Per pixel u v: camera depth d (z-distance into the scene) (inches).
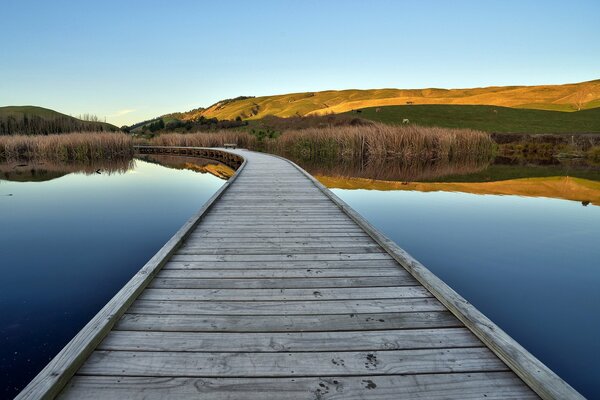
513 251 198.5
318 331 81.1
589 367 102.0
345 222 180.7
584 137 912.3
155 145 1223.5
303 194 263.4
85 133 982.4
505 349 69.4
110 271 172.9
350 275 113.0
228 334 79.2
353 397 61.0
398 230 242.5
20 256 193.9
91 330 74.4
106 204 346.9
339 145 757.3
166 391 61.7
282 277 111.0
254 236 155.5
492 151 822.5
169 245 131.2
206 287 103.1
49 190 424.8
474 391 62.6
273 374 66.4
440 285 99.1
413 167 649.6
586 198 352.8
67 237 232.5
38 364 102.8
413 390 62.8
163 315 86.7
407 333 80.5
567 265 177.0
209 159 943.7
